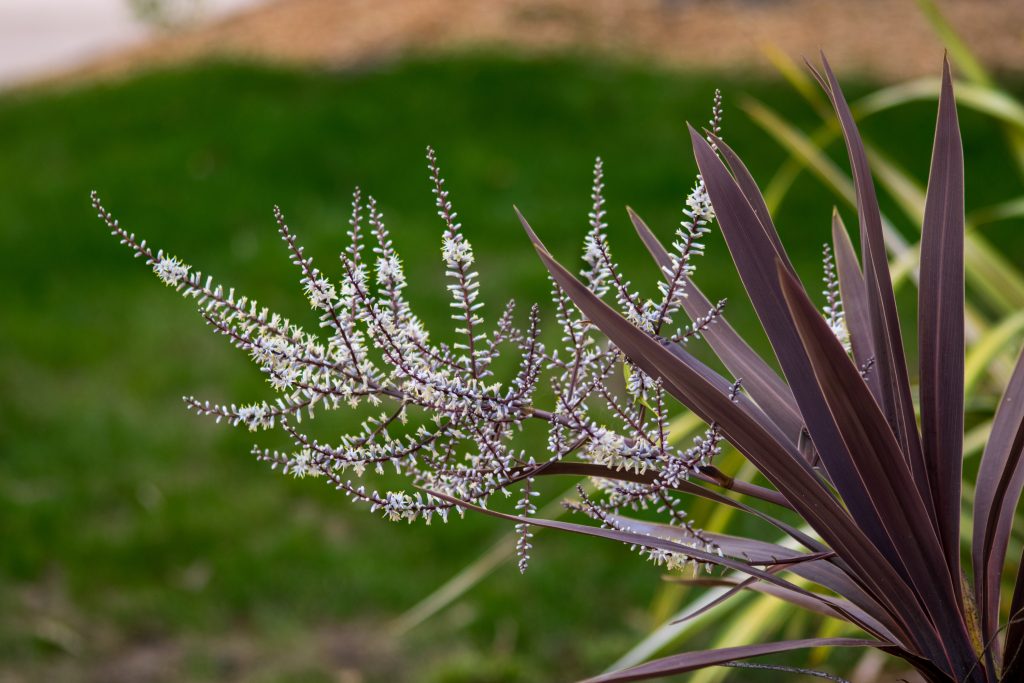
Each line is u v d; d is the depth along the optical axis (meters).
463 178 6.35
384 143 6.85
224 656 2.86
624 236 5.51
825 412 0.84
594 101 7.42
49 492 3.55
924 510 0.80
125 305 4.97
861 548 0.82
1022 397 0.92
